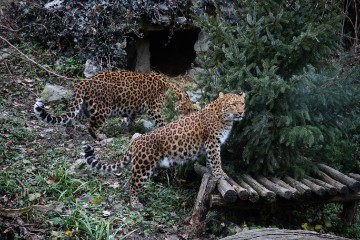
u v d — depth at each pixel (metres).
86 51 16.52
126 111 13.85
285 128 10.73
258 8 11.24
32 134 13.16
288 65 11.30
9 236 9.14
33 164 11.74
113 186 11.38
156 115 13.88
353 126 12.54
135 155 10.67
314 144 11.55
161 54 18.95
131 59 17.83
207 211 10.46
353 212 11.62
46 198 10.54
